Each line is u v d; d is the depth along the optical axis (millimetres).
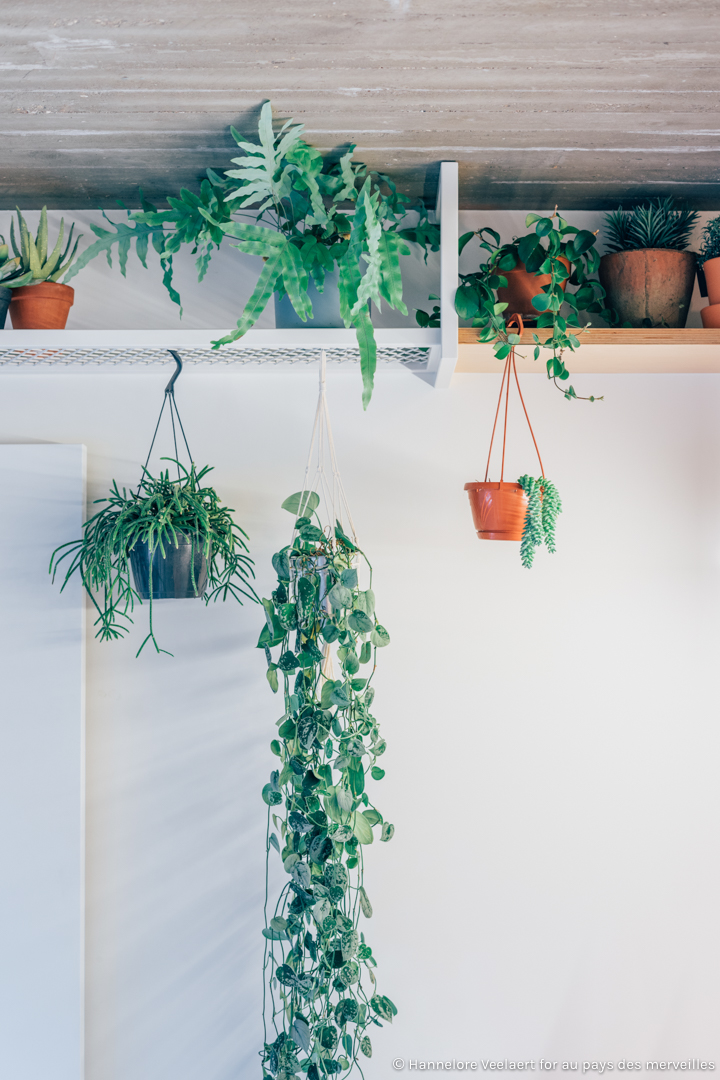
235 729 1386
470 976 1357
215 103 1110
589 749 1395
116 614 1394
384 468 1420
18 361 1336
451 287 1224
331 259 1192
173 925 1359
